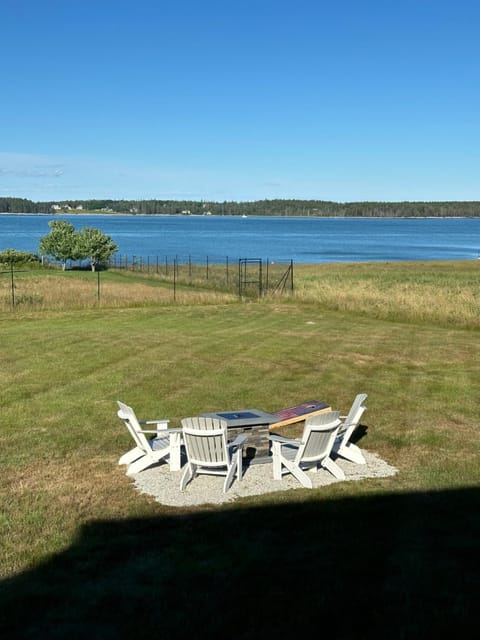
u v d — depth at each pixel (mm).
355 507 6793
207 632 4562
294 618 4711
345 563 5531
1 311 23641
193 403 11125
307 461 7754
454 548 5812
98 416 10312
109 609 4875
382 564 5512
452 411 10812
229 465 7355
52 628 4641
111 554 5770
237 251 96938
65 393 11742
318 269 57344
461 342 18203
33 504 6930
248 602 4934
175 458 7965
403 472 7926
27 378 12922
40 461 8305
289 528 6281
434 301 25141
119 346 16641
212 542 5996
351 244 121625
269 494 7195
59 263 61688
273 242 125938
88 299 26766
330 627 4598
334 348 16844
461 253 96688
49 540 6066
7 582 5305
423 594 5023
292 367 14336
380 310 23688
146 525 6391
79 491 7309
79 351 15906
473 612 4762
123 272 48312
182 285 37844
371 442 9125
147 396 11555
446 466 8125
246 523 6410
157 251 95125
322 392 12086
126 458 8188
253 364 14578
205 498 7102
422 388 12508
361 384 12805
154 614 4797
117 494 7227
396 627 4582
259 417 8438
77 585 5238
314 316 23344
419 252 98688
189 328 20047
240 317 22875
